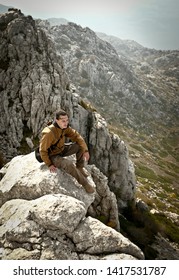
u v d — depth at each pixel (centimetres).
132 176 4478
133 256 841
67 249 804
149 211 5162
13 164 1227
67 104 4025
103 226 862
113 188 4262
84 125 4322
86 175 1063
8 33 4306
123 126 19838
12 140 3534
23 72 4028
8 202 988
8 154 3384
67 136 985
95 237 826
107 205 1992
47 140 916
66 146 1002
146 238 3400
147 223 4153
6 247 823
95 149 4184
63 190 970
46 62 4172
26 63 4112
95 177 2042
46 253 786
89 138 4241
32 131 3666
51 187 974
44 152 934
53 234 823
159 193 8656
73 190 998
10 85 3931
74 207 856
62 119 897
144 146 17975
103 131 4194
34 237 820
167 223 4878
